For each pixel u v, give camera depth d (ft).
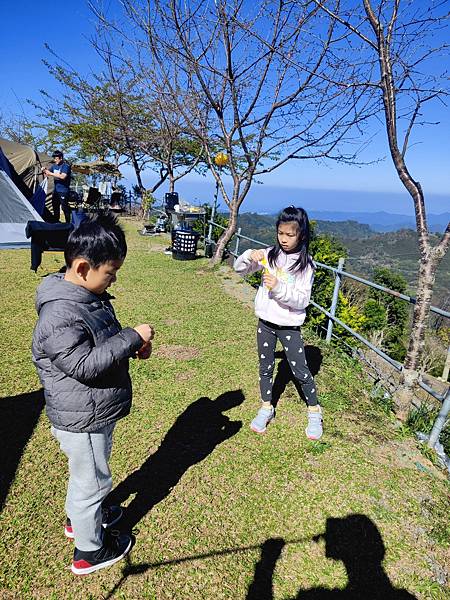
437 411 11.92
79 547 6.19
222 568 6.71
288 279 9.02
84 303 5.24
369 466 9.20
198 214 31.86
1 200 29.86
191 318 18.16
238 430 10.23
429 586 6.64
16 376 12.09
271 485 8.48
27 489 7.98
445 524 7.80
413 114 10.03
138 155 56.75
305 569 6.80
